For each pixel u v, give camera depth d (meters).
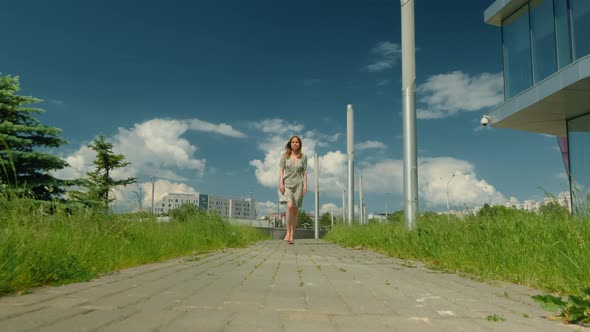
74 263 4.22
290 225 12.66
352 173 22.00
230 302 3.17
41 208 5.03
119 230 6.50
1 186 4.78
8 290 3.29
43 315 2.54
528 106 16.30
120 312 2.70
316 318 2.73
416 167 11.49
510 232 6.40
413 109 11.66
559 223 5.84
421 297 3.69
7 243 3.58
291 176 12.11
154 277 4.49
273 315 2.77
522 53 18.05
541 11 17.03
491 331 2.52
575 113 17.03
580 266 4.38
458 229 7.69
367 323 2.63
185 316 2.65
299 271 5.45
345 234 14.54
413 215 10.96
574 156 17.14
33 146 24.14
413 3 11.91
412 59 11.79
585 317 2.79
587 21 14.96
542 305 2.92
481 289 4.27
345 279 4.76
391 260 7.59
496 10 18.72
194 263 6.21
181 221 10.93
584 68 13.62
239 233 12.67
